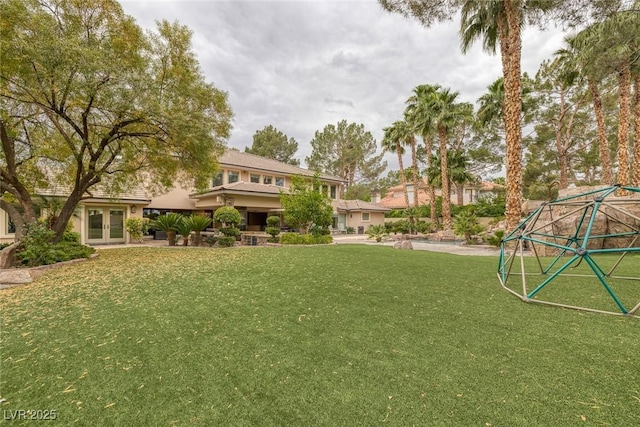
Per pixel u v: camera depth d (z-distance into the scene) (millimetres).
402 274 6500
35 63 7102
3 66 7141
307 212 15758
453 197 37344
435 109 22781
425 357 2803
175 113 9492
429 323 3664
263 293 5156
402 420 1965
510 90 12594
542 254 10602
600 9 5516
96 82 7852
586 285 5332
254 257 9383
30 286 5965
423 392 2258
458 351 2910
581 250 3695
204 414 2084
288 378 2506
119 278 6598
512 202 12922
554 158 24688
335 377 2502
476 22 14188
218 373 2611
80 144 10797
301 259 8672
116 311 4344
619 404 2061
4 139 9039
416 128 23875
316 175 16766
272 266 7602
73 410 2162
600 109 16172
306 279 6094
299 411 2086
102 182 13258
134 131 10430
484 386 2312
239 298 4898
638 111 13805
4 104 8156
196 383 2467
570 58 16031
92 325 3809
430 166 27000
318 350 3008
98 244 16125
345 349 3014
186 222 14531
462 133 29328
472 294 4902
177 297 5016
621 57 6457
